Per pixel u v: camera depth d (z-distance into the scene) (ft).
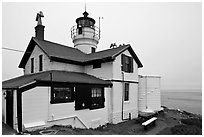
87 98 37.22
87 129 34.35
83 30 64.28
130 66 50.60
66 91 33.27
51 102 30.42
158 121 45.06
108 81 43.19
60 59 42.11
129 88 49.24
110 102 42.73
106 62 44.16
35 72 46.65
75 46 66.03
